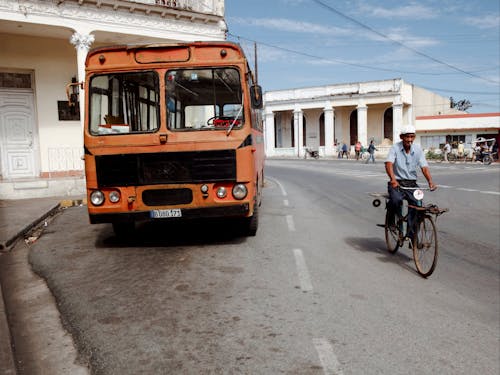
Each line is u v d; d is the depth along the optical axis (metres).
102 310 4.51
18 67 14.62
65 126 15.46
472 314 4.36
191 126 6.55
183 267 5.96
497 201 12.38
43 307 4.68
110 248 7.16
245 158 6.57
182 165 6.49
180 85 6.56
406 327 4.04
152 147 6.48
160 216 6.52
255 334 3.88
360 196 13.88
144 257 6.53
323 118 47.56
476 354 3.55
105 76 6.61
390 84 42.41
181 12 15.56
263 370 3.29
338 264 6.08
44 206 11.18
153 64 6.57
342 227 8.76
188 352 3.58
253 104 7.02
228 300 4.71
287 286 5.14
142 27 15.00
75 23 13.67
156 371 3.30
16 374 3.29
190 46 6.60
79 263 6.31
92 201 6.55
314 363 3.38
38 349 3.73
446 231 8.41
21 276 5.82
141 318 4.27
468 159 37.16
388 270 5.83
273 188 16.61
